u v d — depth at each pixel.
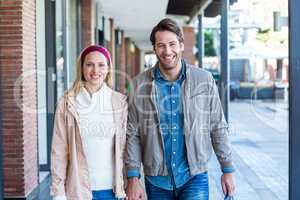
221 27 7.69
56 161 2.77
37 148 5.59
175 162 2.81
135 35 15.27
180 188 2.84
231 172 2.90
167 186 2.83
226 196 2.92
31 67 5.40
